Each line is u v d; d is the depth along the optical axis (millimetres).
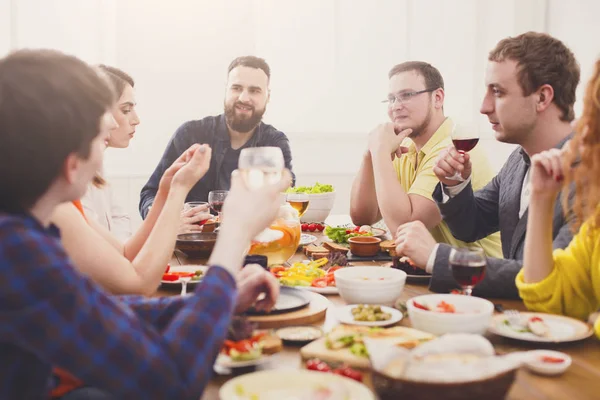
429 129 3002
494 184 2484
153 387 878
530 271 1532
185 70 4809
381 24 5066
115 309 907
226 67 4871
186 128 3809
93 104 937
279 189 1165
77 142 922
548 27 5352
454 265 1479
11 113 883
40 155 895
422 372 954
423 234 1812
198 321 950
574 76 2059
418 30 5129
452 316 1276
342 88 5074
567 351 1268
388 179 2729
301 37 4980
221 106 4895
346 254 2275
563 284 1501
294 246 2109
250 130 3818
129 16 4688
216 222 2764
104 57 4688
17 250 841
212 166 3795
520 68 2033
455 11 5160
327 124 5094
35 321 832
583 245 1512
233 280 1033
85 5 4633
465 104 5250
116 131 3115
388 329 1299
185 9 4762
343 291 1593
